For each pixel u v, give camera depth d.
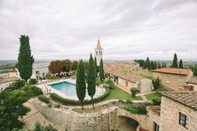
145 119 16.61
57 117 19.33
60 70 49.03
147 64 70.31
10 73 40.88
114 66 73.94
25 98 12.83
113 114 19.72
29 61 30.64
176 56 45.88
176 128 10.05
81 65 19.41
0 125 10.54
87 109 19.98
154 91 29.70
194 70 39.22
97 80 40.06
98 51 70.50
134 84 27.75
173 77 30.36
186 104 8.84
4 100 11.34
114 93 28.19
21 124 12.68
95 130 17.81
